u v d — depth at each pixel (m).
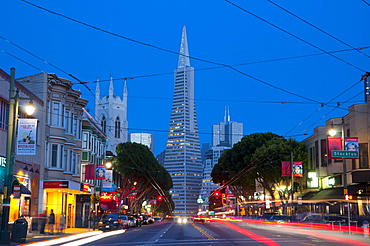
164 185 106.12
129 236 36.72
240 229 47.47
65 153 49.44
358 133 53.16
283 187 71.88
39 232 35.16
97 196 63.53
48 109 46.62
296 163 60.72
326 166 61.94
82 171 59.28
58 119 48.06
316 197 61.31
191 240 30.61
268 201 76.81
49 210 47.91
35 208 42.12
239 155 81.94
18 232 26.66
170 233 41.03
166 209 177.62
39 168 43.66
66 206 53.16
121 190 86.75
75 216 56.44
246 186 86.38
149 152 89.88
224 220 98.19
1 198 33.34
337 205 59.56
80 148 53.44
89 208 64.50
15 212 36.41
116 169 86.25
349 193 52.78
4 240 24.31
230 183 95.12
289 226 55.72
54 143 47.22
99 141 70.25
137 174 84.19
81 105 54.12
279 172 69.31
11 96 25.89
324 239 30.25
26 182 39.69
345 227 46.00
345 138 40.09
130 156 83.12
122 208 89.50
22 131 25.73
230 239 31.03
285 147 69.25
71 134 50.53
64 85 48.25
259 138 80.50
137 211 123.44
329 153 40.25
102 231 44.62
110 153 88.12
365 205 51.88
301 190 72.44
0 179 32.38
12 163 25.41
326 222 53.19
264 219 66.00
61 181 44.06
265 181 74.44
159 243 28.08
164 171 106.06
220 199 158.75
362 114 53.19
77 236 33.97
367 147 52.47
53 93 47.50
